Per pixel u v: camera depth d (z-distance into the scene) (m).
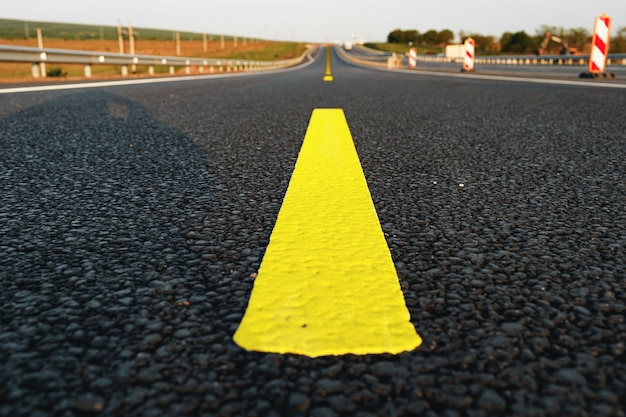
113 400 0.56
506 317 0.74
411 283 0.86
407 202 1.43
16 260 0.98
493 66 34.16
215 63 24.16
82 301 0.80
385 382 0.58
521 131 2.90
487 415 0.53
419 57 75.06
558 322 0.72
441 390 0.57
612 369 0.61
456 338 0.68
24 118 3.50
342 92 6.59
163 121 3.38
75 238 1.11
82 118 3.51
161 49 62.88
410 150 2.29
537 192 1.54
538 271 0.92
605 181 1.69
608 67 25.39
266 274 0.89
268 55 69.75
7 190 1.56
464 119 3.50
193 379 0.59
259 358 0.63
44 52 11.23
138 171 1.85
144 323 0.72
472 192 1.54
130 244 1.07
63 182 1.67
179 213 1.31
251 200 1.45
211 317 0.74
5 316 0.75
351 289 0.82
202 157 2.12
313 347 0.65
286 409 0.54
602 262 0.97
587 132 2.84
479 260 0.97
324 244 1.05
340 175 1.78
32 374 0.60
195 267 0.94
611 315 0.75
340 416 0.53
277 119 3.53
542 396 0.56
